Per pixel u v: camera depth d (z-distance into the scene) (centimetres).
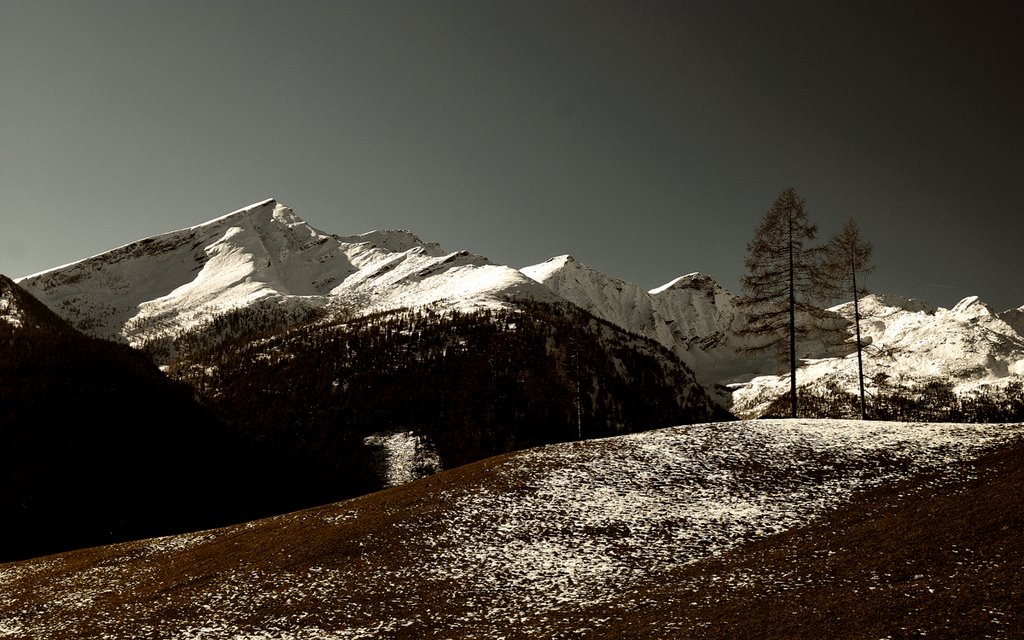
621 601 2150
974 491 2483
